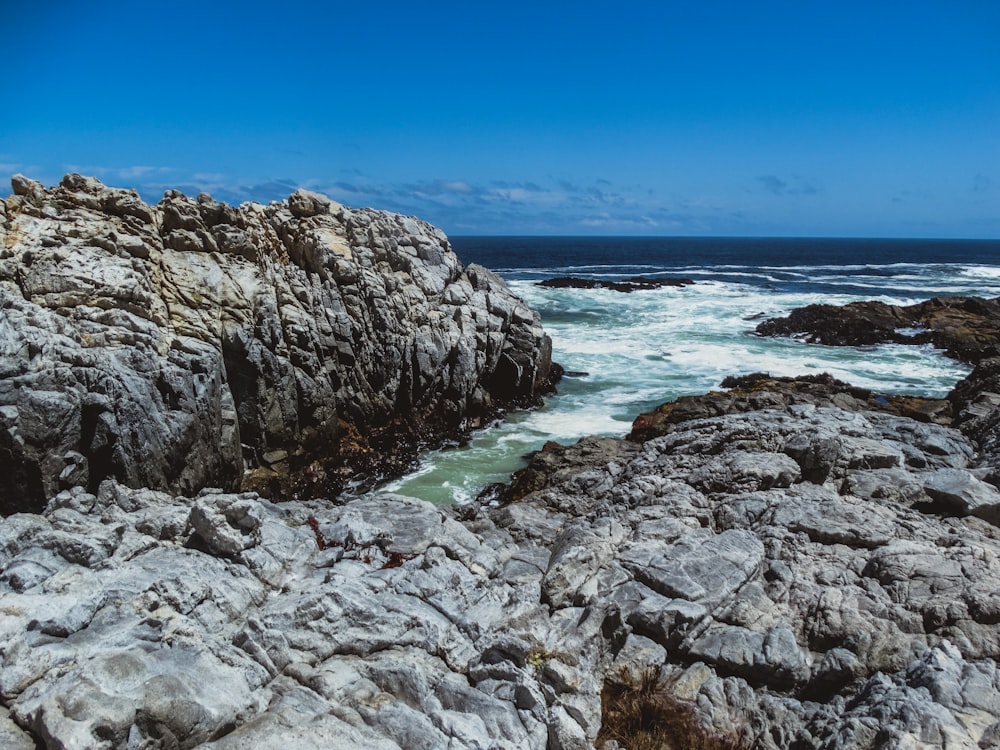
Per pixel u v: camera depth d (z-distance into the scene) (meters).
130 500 11.43
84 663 7.19
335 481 22.48
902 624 9.59
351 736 6.97
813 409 18.58
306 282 24.62
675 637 9.75
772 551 11.48
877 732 7.66
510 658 8.74
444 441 26.20
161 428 17.92
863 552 11.38
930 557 10.70
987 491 13.16
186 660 7.61
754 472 13.88
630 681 9.24
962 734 7.41
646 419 24.66
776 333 43.59
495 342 29.30
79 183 21.00
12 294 17.16
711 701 8.90
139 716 6.42
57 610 7.86
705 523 12.77
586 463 20.42
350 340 24.80
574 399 30.91
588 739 8.13
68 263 18.64
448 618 9.43
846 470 14.66
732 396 24.92
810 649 9.63
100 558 8.96
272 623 8.50
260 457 21.59
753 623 9.98
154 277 20.53
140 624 7.96
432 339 27.08
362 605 8.96
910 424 18.14
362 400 25.02
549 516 14.05
